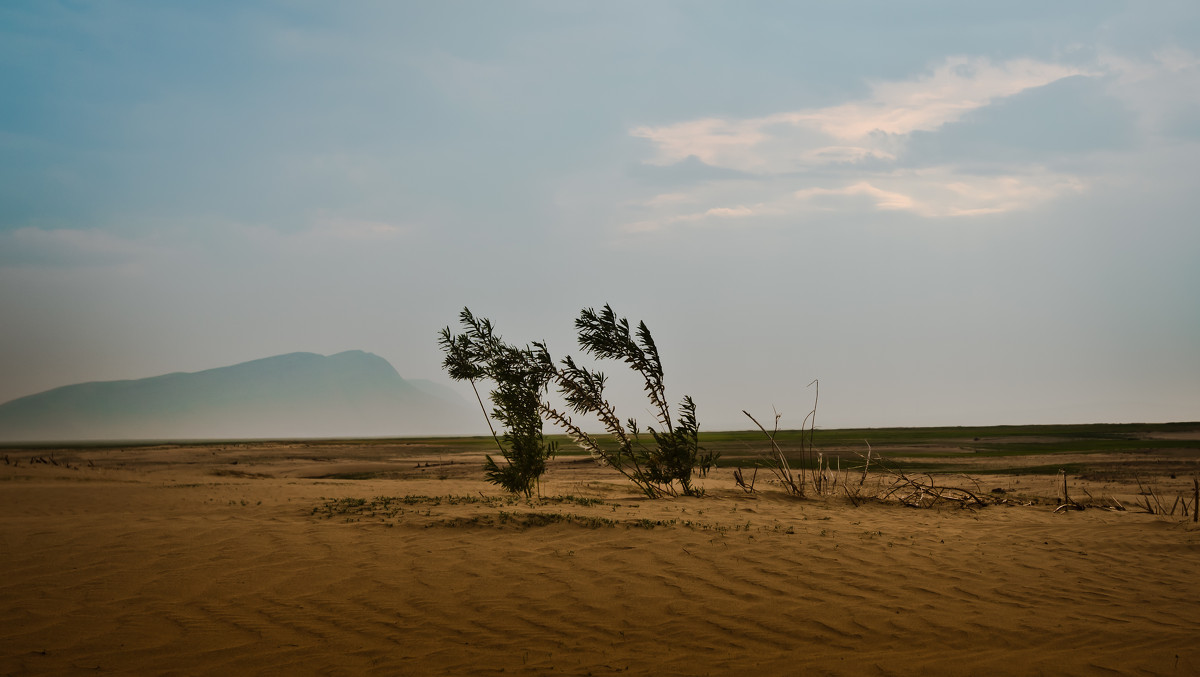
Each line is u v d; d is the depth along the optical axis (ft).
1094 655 17.79
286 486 63.46
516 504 42.37
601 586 23.11
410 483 69.67
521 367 56.49
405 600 21.63
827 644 18.47
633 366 55.57
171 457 158.20
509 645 18.20
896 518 39.88
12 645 17.51
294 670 16.39
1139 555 29.78
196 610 20.45
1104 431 257.55
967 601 22.24
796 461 104.42
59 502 46.01
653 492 53.72
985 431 282.15
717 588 23.02
